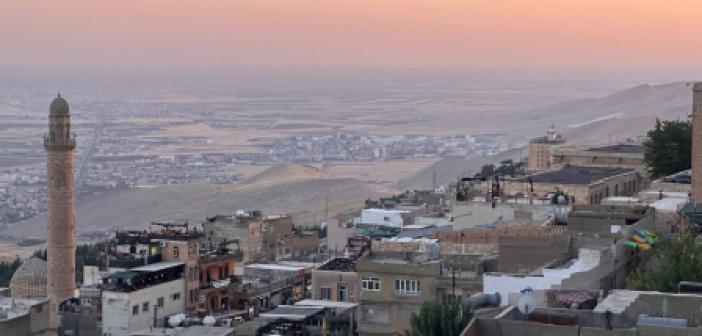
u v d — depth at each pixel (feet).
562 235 448.65
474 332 254.47
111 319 594.24
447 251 475.31
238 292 650.02
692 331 247.70
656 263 414.41
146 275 613.11
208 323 554.05
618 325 263.29
